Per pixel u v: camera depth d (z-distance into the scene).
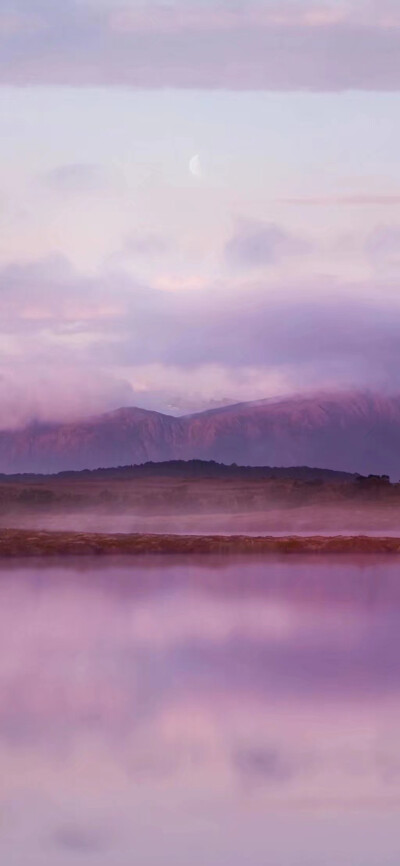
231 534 39.44
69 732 12.20
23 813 9.86
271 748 11.68
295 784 10.53
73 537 32.44
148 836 9.32
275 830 9.45
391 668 15.61
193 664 15.91
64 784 10.52
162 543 32.09
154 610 20.89
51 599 22.17
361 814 9.81
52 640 17.83
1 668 15.63
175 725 12.48
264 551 32.53
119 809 9.93
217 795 10.25
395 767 11.01
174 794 10.28
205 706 13.28
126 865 8.73
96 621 19.59
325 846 9.16
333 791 10.32
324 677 14.98
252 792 10.35
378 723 12.54
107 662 16.08
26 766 11.07
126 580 25.42
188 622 19.64
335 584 24.97
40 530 35.69
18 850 9.05
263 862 8.84
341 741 11.83
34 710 13.21
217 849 9.11
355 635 18.31
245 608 21.23
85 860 8.86
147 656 16.53
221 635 18.30
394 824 9.61
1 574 26.38
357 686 14.41
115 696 13.91
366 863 8.86
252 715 12.92
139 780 10.66
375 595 23.12
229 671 15.42
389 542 33.19
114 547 31.62
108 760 11.23
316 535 38.25
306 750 11.54
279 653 16.73
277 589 24.03
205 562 29.55
